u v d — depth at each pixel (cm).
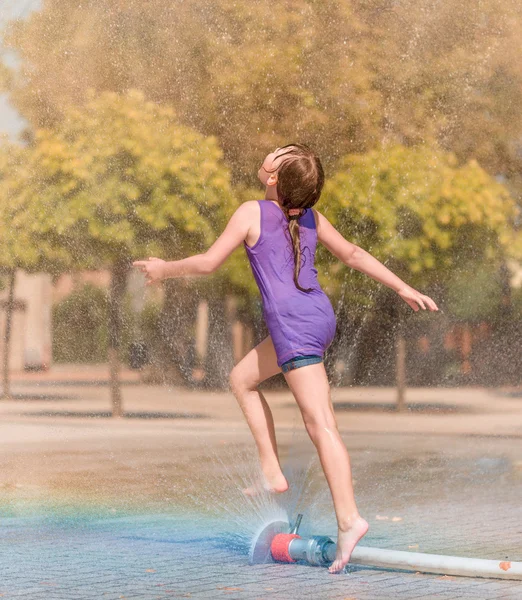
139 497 663
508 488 731
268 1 1274
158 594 372
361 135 1336
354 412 1638
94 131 1319
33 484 726
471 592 377
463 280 1488
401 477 805
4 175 1349
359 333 1634
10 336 2152
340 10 1281
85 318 1551
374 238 1390
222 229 1355
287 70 1291
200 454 977
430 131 1340
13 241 1409
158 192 1339
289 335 420
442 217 1396
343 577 407
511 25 1277
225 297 1561
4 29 1238
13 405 1867
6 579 403
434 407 1609
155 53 1270
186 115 1309
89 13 1248
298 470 816
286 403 1694
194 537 507
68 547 480
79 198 1352
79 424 1405
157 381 1694
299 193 430
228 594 372
